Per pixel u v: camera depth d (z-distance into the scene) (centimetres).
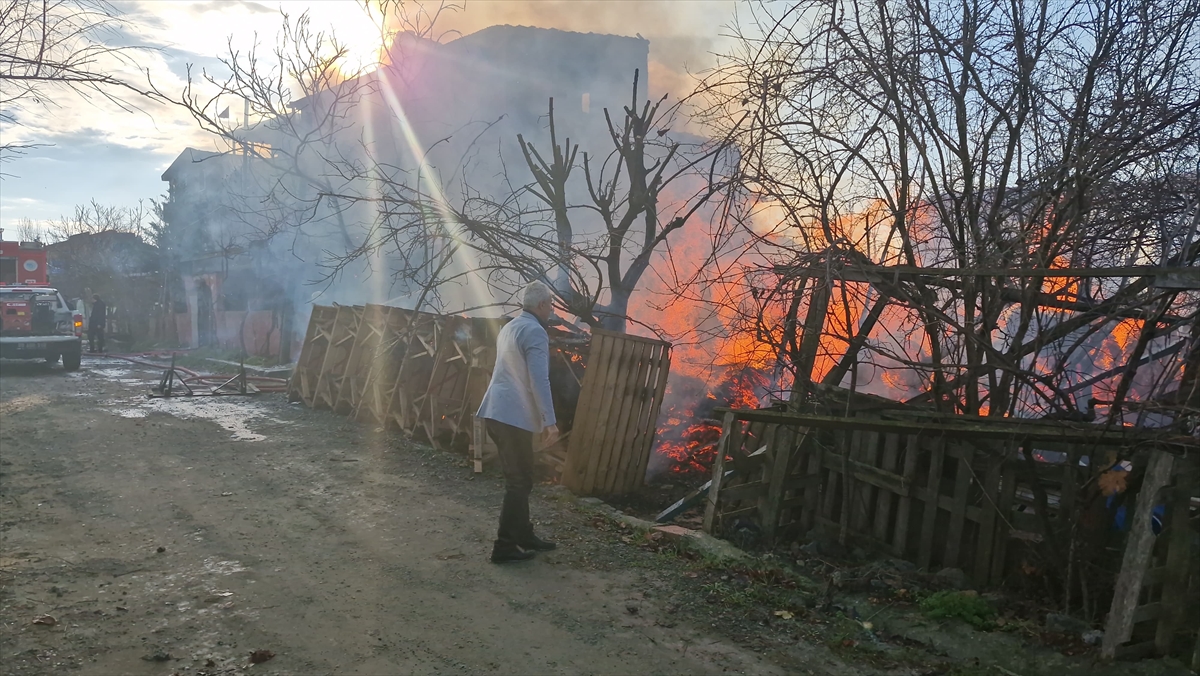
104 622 440
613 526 645
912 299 509
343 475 811
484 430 873
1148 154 479
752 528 620
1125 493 440
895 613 461
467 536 613
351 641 423
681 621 459
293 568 536
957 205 541
